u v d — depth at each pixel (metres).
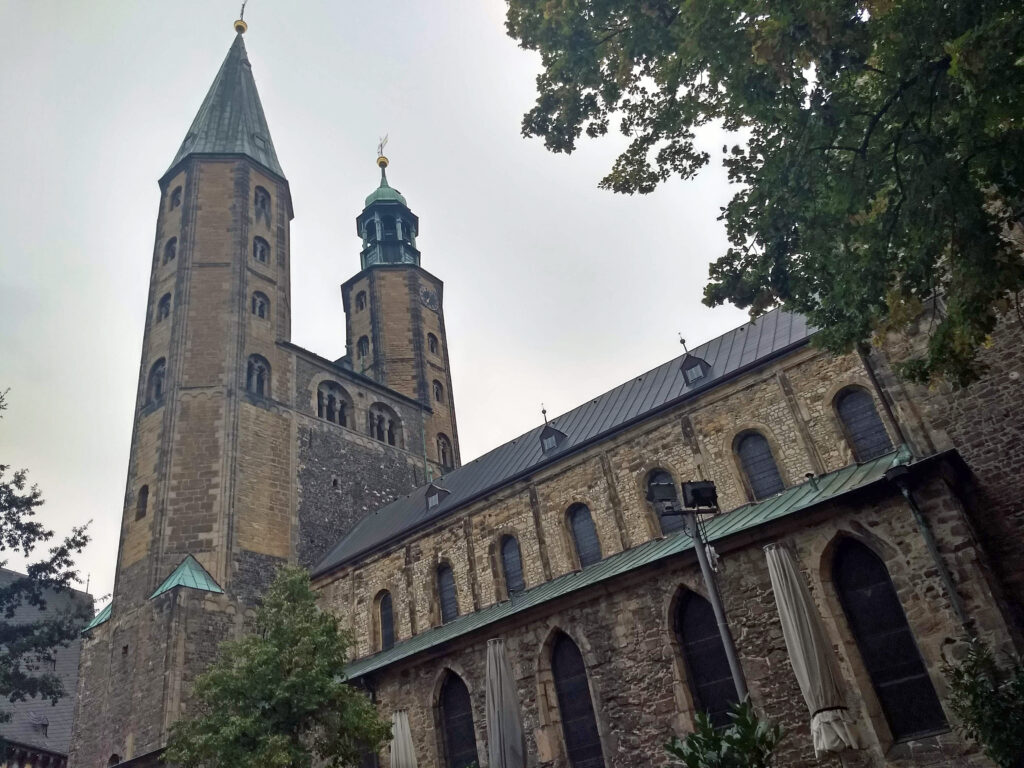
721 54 12.85
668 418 25.11
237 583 30.59
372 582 30.94
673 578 19.58
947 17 11.33
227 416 34.31
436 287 53.75
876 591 17.02
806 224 13.88
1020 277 11.77
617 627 20.09
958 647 15.34
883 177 13.07
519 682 21.23
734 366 25.27
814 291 14.90
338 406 40.84
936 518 16.45
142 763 25.39
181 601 28.42
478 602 27.12
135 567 30.84
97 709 28.77
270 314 39.62
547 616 21.52
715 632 18.75
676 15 14.48
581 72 15.88
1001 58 10.35
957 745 14.83
